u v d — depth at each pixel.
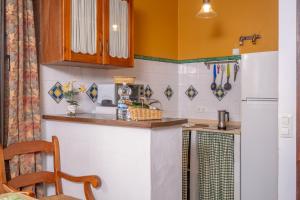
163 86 3.80
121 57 2.79
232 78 3.54
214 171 3.14
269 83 2.86
